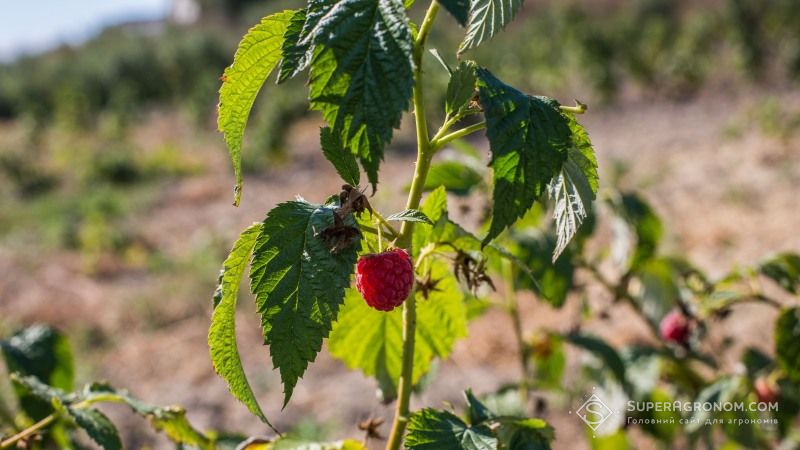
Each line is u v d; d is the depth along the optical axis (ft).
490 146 4.76
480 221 9.06
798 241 28.71
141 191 56.24
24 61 148.36
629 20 99.40
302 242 4.74
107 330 29.76
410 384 5.87
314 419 20.40
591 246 27.94
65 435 8.02
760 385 10.12
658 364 10.61
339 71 4.31
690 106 63.05
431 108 55.47
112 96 104.68
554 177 5.08
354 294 6.76
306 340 4.62
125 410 21.29
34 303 33.22
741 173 39.06
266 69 5.29
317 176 56.44
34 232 46.52
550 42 90.89
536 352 10.34
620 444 11.45
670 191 37.35
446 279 6.79
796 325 8.87
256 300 4.65
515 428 6.17
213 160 65.00
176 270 37.35
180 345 27.58
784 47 70.90
